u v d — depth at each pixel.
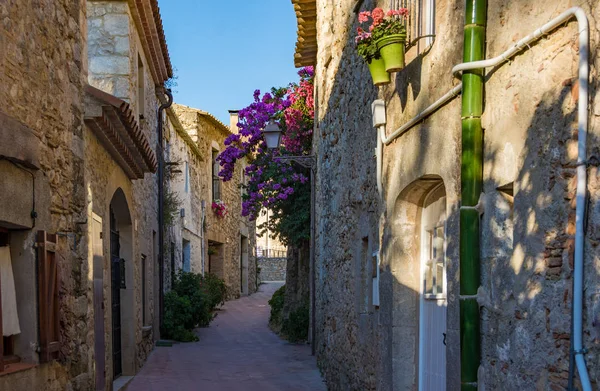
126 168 9.10
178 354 12.41
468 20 3.96
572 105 3.07
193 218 20.27
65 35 6.04
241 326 17.53
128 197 9.70
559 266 3.15
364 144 6.91
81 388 6.22
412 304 5.61
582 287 2.94
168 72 14.05
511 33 3.66
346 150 7.96
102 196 7.68
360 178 7.11
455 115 4.32
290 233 14.12
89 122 6.70
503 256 3.69
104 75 10.02
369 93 6.66
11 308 4.99
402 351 5.59
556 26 3.19
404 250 5.64
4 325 4.87
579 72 2.97
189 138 18.88
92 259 6.85
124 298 10.06
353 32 7.50
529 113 3.42
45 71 5.46
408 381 5.57
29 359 5.09
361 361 6.94
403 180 5.38
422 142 4.94
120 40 10.08
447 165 4.45
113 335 9.27
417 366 5.59
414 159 5.11
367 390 6.61
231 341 14.50
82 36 6.66
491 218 3.80
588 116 2.96
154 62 12.75
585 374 2.87
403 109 5.46
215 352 12.70
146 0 10.40
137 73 11.05
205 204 22.31
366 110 6.81
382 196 6.00
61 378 5.70
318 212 10.82
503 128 3.69
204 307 16.48
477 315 3.90
